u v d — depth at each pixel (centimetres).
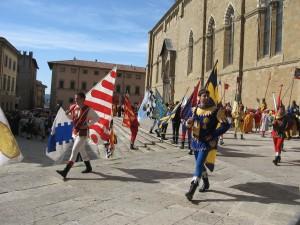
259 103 2902
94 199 711
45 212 631
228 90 3416
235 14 3366
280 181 916
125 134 2555
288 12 2617
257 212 658
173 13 5812
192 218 616
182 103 1714
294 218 617
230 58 3559
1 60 6303
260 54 2972
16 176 895
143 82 10500
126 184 839
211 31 4091
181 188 813
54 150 957
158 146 1823
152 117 2125
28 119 2991
